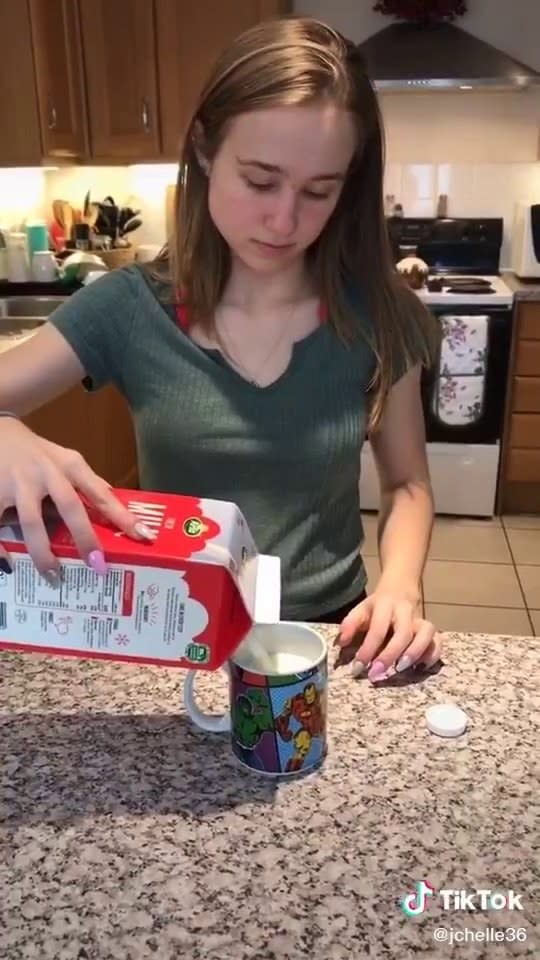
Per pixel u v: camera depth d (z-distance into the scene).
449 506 3.58
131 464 3.45
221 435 1.08
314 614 1.15
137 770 0.75
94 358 1.11
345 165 0.95
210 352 1.09
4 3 2.91
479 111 3.75
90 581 0.67
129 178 3.90
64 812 0.70
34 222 3.36
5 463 0.68
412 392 1.19
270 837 0.67
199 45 3.29
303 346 1.09
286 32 0.95
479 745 0.78
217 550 0.66
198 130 1.02
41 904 0.61
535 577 3.09
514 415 3.45
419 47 3.48
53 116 3.12
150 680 0.88
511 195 3.83
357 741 0.78
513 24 3.59
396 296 1.14
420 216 3.88
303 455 1.09
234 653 0.73
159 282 1.11
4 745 0.78
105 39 3.33
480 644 0.96
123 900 0.61
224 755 0.77
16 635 0.69
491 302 3.33
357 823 0.69
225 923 0.60
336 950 0.58
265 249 0.98
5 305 3.14
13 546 0.67
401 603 0.95
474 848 0.66
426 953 0.58
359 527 1.22
